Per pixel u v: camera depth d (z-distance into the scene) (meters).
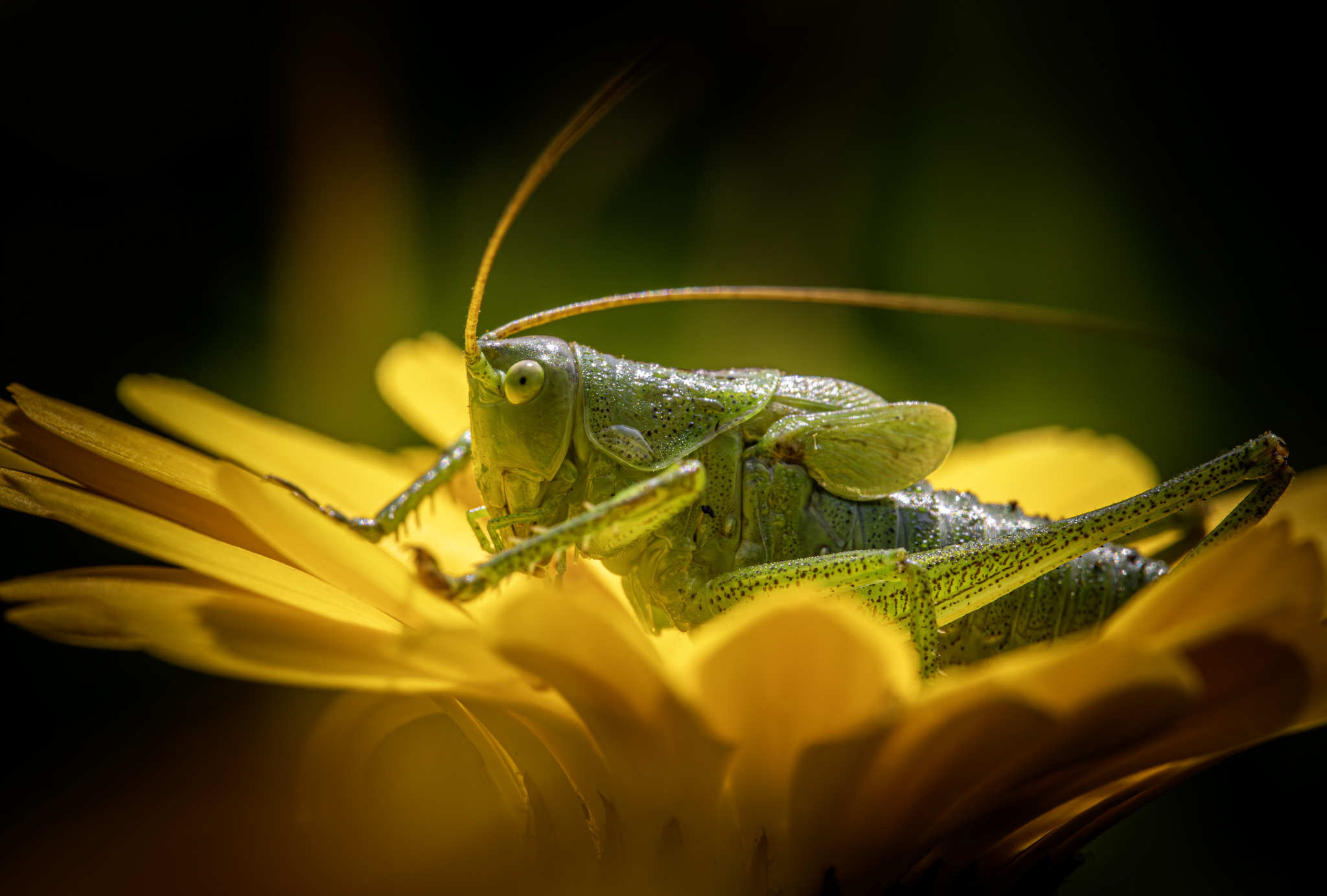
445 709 0.13
